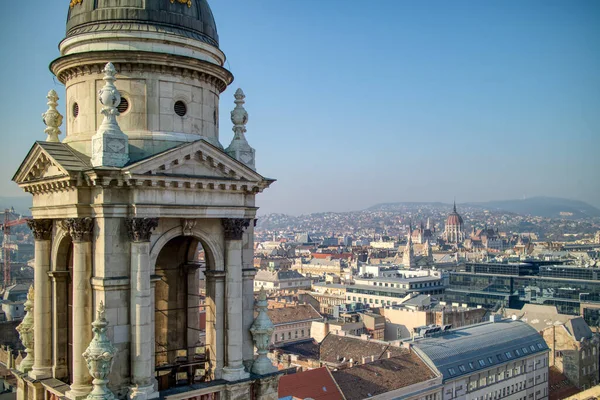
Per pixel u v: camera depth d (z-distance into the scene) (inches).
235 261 1622.8
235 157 1695.4
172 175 1475.1
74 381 1451.8
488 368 5521.7
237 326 1624.0
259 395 1641.2
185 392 1508.4
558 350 7224.4
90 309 1465.3
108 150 1421.0
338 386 4271.7
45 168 1566.2
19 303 7332.7
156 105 1552.7
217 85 1722.4
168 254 1825.8
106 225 1437.0
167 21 1582.2
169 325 1824.6
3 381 3944.4
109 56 1518.2
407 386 4638.3
